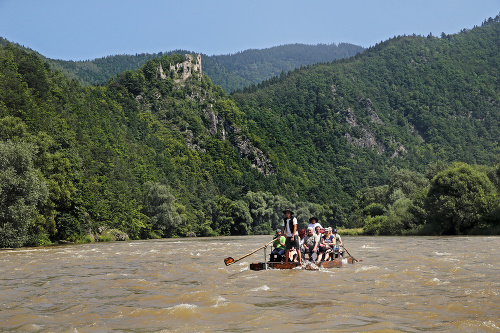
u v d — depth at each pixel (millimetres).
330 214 192750
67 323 9062
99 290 13281
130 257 27219
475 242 40344
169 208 110812
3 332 8406
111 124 165250
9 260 25828
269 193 180000
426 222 75250
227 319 9039
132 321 9102
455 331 7887
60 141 74125
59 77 160375
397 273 15938
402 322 8586
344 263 20109
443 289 12328
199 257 26594
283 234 19531
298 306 10195
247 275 16359
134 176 131500
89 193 71250
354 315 9203
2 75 103750
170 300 11320
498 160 78125
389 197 117250
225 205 150500
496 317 8906
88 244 56094
